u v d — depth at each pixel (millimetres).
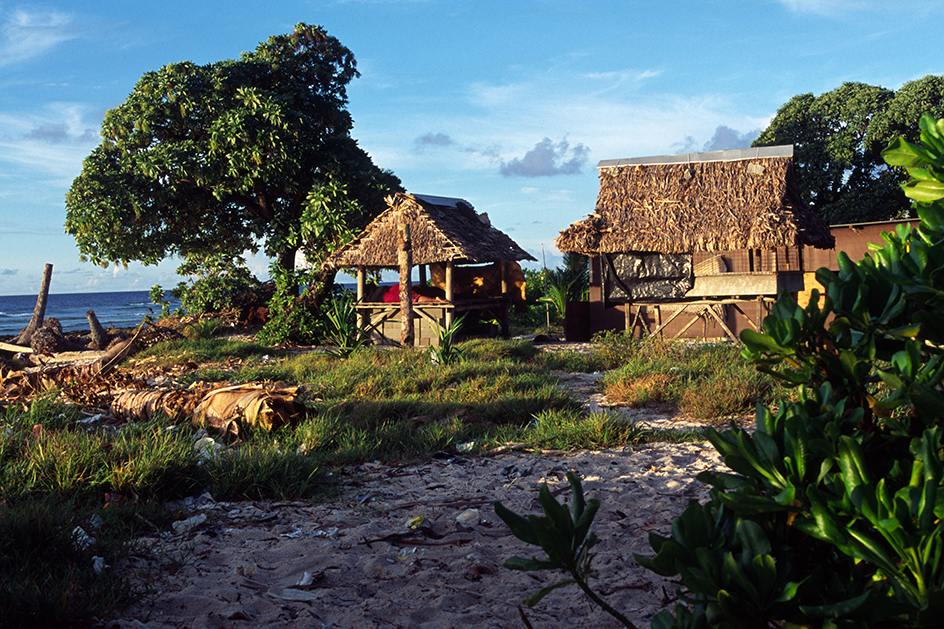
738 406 7078
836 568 1281
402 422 6836
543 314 24156
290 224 21781
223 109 21984
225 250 26109
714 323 15367
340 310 14602
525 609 2801
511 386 8562
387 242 16906
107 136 22328
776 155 15555
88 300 141375
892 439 1343
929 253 1323
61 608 2498
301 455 5266
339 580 3127
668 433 6215
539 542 1272
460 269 19141
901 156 1498
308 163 22656
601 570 3195
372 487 4863
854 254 19125
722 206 15344
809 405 1400
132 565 3199
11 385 9586
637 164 16969
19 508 3344
